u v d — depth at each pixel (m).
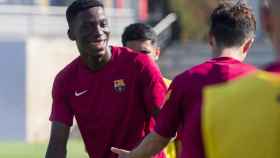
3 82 51.09
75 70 14.72
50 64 52.12
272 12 7.51
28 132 51.09
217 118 7.56
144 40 17.44
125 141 14.69
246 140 7.41
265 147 7.35
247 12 10.93
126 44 17.70
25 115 51.12
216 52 10.87
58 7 53.47
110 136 14.73
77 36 14.50
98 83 14.54
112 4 54.94
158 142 10.92
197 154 9.43
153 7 62.38
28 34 51.84
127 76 14.45
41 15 52.53
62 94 14.83
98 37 14.37
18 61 51.22
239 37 10.80
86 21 14.38
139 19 55.97
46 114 51.66
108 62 14.47
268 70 7.79
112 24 53.25
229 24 10.80
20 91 51.19
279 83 7.39
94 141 14.90
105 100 14.56
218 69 10.49
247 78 7.55
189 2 61.72
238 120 7.46
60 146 14.84
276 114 7.34
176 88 10.58
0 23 51.59
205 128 7.64
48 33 52.41
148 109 14.51
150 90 14.30
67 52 52.56
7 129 51.16
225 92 7.57
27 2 52.81
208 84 10.39
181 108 10.63
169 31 57.38
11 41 51.31
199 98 10.38
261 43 54.56
